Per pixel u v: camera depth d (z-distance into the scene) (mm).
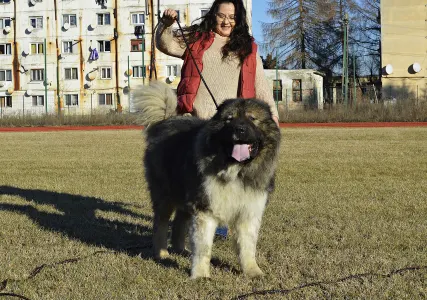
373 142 23344
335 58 62656
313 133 29922
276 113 5699
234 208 5191
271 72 55125
